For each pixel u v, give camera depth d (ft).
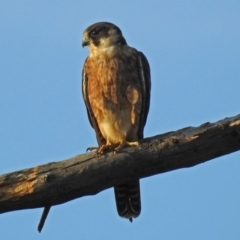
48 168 34.27
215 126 34.83
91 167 34.83
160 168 36.29
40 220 35.32
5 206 33.86
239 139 35.06
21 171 34.01
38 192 33.68
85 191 35.53
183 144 35.12
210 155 35.81
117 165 35.24
